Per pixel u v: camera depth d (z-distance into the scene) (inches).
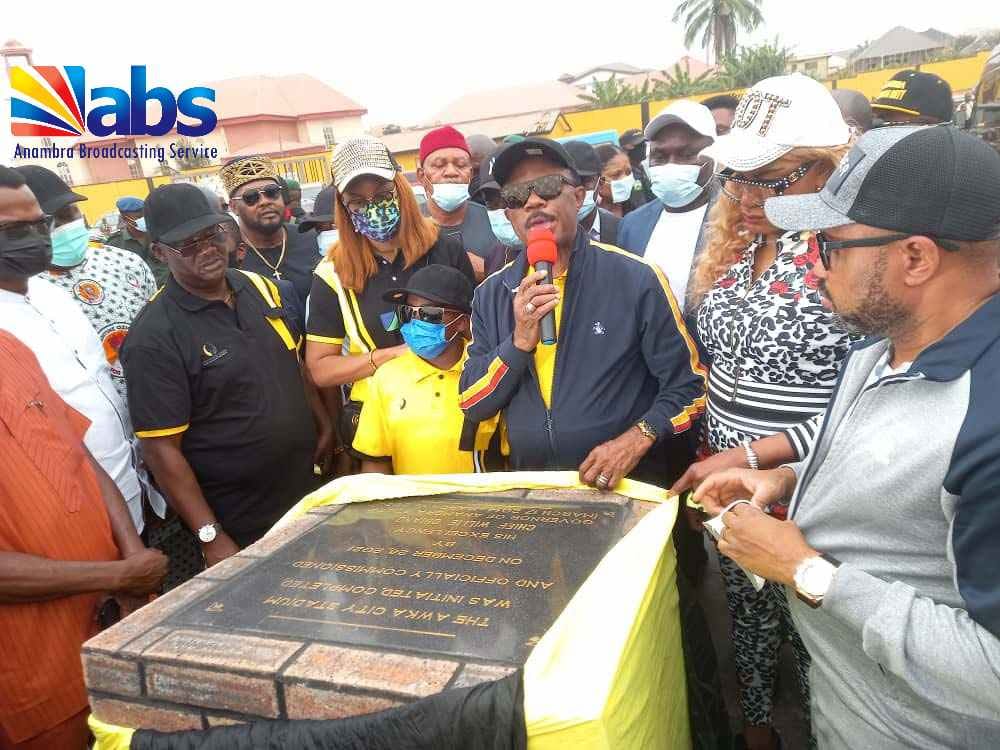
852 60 2132.1
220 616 51.1
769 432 74.4
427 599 51.1
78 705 71.3
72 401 90.9
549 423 80.5
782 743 93.4
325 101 1940.2
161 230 93.0
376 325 111.6
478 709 39.6
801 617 53.7
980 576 38.7
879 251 42.2
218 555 99.2
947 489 39.9
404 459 93.3
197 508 98.0
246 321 102.3
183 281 97.0
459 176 152.3
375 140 108.5
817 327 68.9
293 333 111.7
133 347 93.4
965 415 39.3
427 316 87.4
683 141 112.3
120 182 898.1
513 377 76.8
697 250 98.7
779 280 71.7
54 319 95.5
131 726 48.7
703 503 60.3
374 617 49.2
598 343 80.0
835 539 48.2
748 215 75.2
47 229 87.7
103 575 70.6
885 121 134.6
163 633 49.3
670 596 61.0
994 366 39.1
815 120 68.5
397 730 40.4
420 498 72.6
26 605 67.3
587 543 58.7
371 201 106.1
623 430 80.8
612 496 68.6
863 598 43.6
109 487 81.0
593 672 41.3
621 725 42.8
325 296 113.0
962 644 39.3
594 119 791.1
